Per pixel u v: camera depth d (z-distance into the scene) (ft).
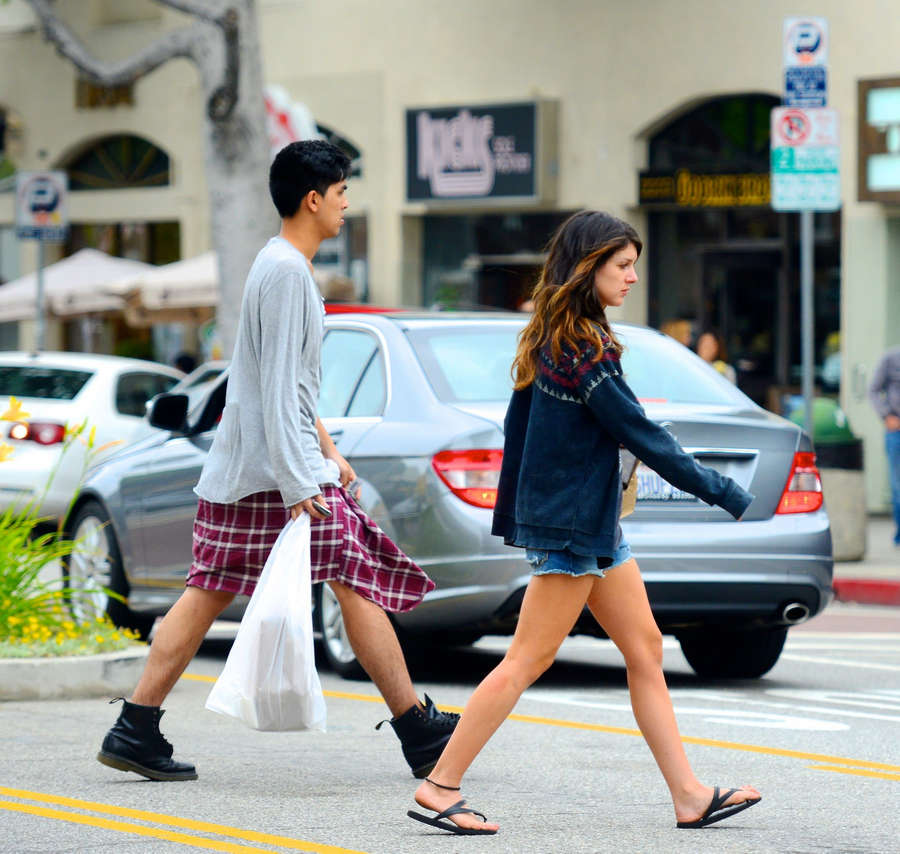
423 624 80.33
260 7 238.48
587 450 51.11
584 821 53.83
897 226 186.91
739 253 204.23
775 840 51.52
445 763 51.85
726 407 83.41
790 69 136.36
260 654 56.24
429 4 222.48
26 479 154.40
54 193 188.03
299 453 56.95
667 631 87.81
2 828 51.98
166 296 206.59
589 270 51.06
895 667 94.63
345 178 59.21
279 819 53.42
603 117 208.23
